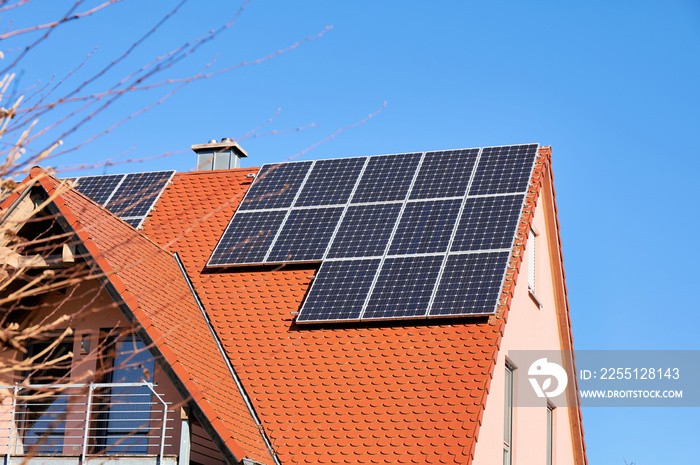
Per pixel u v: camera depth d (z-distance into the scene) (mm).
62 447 14023
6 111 5348
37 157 5438
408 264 16703
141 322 12938
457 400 13922
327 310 15984
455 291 15773
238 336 16031
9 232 6676
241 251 17906
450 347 14961
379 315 15633
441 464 13016
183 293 16625
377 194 18969
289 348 15633
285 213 18953
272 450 13703
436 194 18562
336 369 15008
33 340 14547
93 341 14430
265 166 20969
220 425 12430
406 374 14609
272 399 14609
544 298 19875
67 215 12914
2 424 13867
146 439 13992
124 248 15500
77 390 14242
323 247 17656
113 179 21266
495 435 14703
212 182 20953
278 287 17203
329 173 20141
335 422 14031
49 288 6543
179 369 12734
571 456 21344
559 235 20781
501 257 16359
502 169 18953
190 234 19078
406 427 13688
